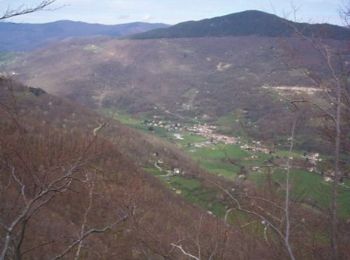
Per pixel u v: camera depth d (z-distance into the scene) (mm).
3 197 4141
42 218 10086
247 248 4359
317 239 4328
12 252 3932
